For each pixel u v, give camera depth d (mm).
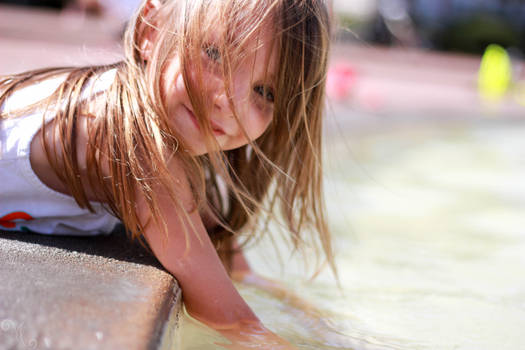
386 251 2311
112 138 1382
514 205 3361
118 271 1231
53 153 1439
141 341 895
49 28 8969
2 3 12508
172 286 1248
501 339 1485
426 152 5203
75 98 1448
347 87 8078
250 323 1402
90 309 969
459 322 1592
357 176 3809
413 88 10391
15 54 7375
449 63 12383
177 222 1380
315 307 1660
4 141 1453
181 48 1412
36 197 1479
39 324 889
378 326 1540
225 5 1408
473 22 16422
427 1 16281
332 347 1389
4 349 819
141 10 1541
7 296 960
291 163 1690
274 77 1479
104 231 1554
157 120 1397
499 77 10867
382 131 6051
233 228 1812
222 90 1419
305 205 1749
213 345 1303
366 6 13453
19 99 1506
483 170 4512
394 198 3330
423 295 1807
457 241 2533
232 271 1871
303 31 1499
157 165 1368
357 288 1858
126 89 1431
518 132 7035
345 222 2719
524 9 17359
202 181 1504
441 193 3580
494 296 1826
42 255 1243
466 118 7973
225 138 1483
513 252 2398
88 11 9594
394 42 13508
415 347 1414
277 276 1954
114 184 1387
